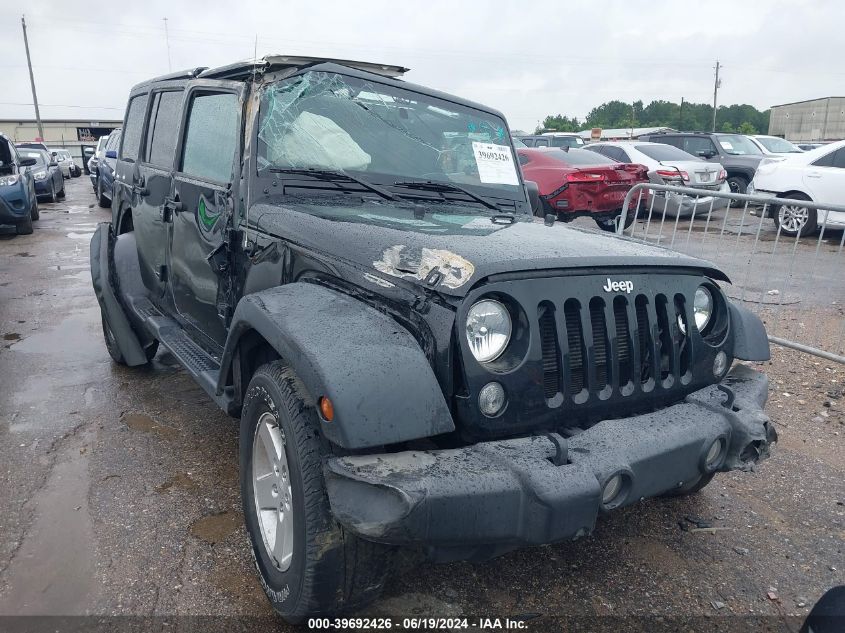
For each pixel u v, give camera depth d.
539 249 2.61
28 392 4.90
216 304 3.64
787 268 9.33
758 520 3.50
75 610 2.68
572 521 2.17
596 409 2.59
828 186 11.45
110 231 5.62
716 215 14.52
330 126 3.55
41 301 7.64
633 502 2.40
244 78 3.60
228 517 3.35
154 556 3.03
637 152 14.25
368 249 2.64
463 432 2.34
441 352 2.29
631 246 2.98
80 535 3.17
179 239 4.09
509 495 2.14
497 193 3.92
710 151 16.95
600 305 2.61
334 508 2.17
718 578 3.02
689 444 2.51
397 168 3.63
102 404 4.70
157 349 5.57
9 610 2.67
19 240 12.06
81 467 3.81
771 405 5.02
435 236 2.73
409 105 3.83
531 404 2.40
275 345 2.42
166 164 4.40
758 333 3.15
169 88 4.59
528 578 2.98
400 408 2.16
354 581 2.37
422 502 2.03
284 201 3.28
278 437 2.61
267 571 2.66
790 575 3.06
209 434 4.24
